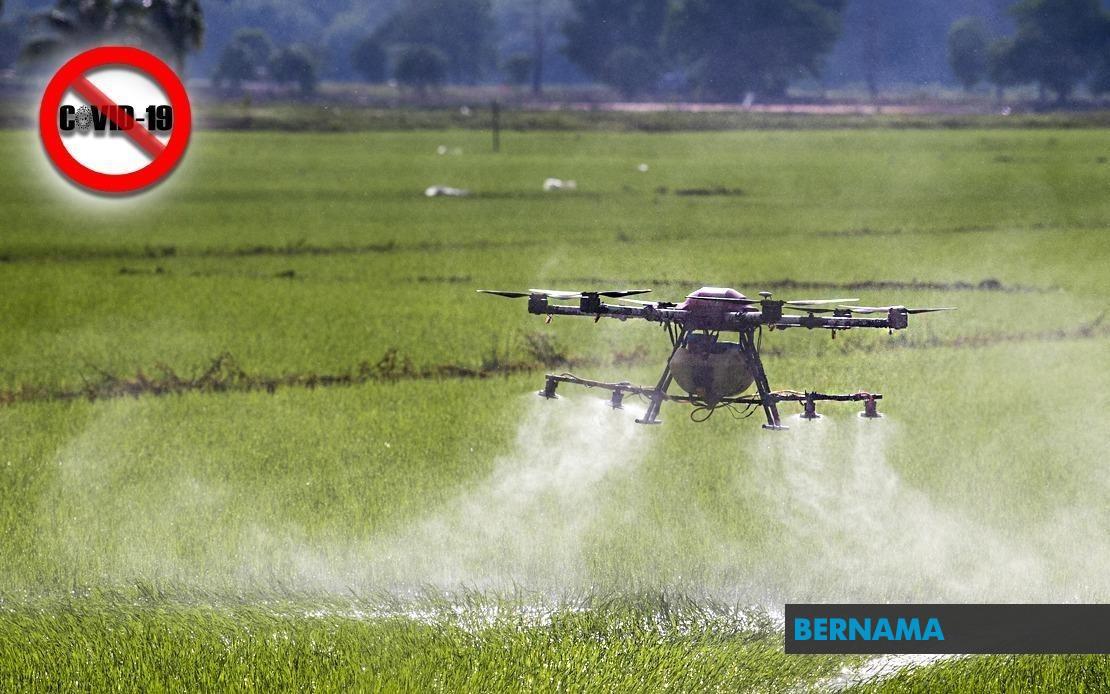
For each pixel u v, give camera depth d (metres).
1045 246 152.75
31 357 87.69
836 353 85.69
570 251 152.25
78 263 144.25
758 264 137.50
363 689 33.06
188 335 96.56
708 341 31.88
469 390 74.31
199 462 57.50
